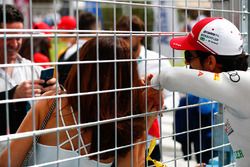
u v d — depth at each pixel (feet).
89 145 7.60
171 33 8.90
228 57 8.40
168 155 16.29
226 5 10.80
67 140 7.62
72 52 17.22
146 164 8.43
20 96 9.29
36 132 6.30
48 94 7.85
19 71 10.92
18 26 12.26
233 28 8.59
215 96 7.81
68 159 6.79
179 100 14.64
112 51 7.67
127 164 8.06
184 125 14.42
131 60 7.64
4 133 9.36
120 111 7.84
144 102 8.13
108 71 7.64
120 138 7.87
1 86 10.52
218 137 10.50
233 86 7.88
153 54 12.71
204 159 12.85
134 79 8.00
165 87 8.23
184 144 14.82
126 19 14.58
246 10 10.83
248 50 10.88
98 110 7.18
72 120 7.60
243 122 8.09
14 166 7.91
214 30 8.38
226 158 10.71
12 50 10.61
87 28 19.33
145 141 8.15
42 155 7.77
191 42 8.59
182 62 10.46
